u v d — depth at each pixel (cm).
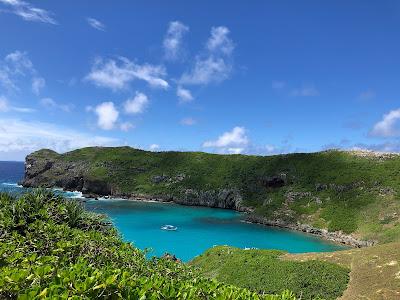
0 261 933
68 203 1881
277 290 3881
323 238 8612
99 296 734
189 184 13862
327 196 10475
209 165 15012
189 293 899
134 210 11288
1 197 1786
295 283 3950
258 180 12888
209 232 8594
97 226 1833
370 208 9225
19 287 732
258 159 14362
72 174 15612
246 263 4581
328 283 3916
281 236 8538
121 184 14562
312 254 4841
